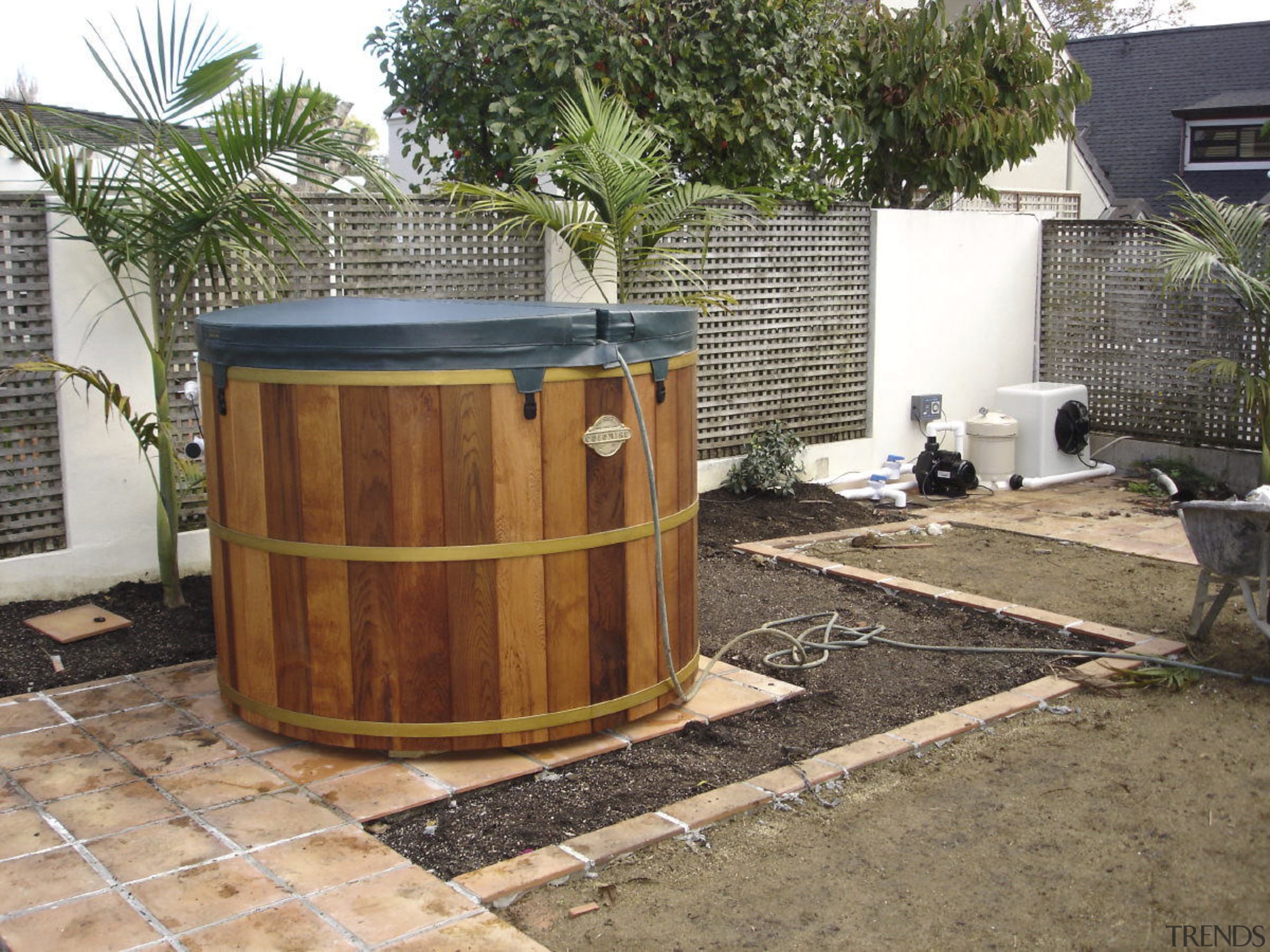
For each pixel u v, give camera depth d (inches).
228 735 164.1
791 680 194.4
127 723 168.4
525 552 150.1
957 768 160.6
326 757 157.1
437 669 150.4
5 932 114.3
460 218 265.6
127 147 211.0
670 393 163.6
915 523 313.6
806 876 131.3
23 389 213.3
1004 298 403.9
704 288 289.9
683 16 308.7
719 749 164.9
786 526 304.0
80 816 139.4
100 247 203.5
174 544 216.1
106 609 216.2
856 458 364.5
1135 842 139.7
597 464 153.8
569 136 263.7
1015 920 122.6
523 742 155.1
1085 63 1045.8
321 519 148.3
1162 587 253.4
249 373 149.6
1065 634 219.3
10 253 210.1
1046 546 291.1
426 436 144.6
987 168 400.5
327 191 247.9
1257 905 125.6
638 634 163.0
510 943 113.9
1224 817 146.0
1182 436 384.8
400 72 326.3
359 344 142.3
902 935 119.8
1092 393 407.8
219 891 122.5
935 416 380.2
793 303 344.2
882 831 142.4
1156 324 386.6
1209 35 1002.1
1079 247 404.2
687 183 311.7
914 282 372.2
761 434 335.0
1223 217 338.6
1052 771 159.8
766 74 317.4
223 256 211.6
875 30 380.2
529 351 145.6
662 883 129.5
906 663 204.1
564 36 291.4
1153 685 192.2
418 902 121.0
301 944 112.7
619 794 149.7
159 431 211.2
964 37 376.8
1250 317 356.5
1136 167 924.6
